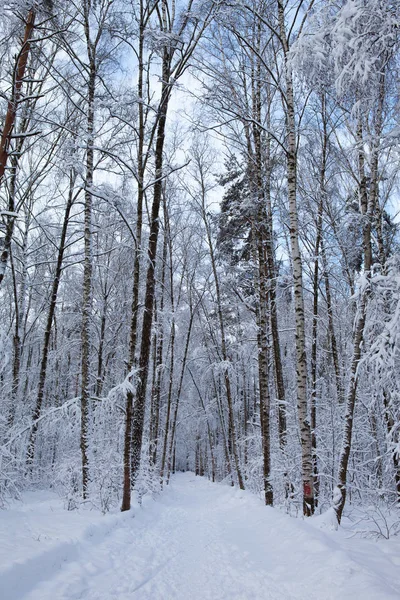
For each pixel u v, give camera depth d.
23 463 9.62
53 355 18.67
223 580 4.39
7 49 8.50
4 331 6.64
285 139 9.73
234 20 8.09
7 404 12.84
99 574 4.38
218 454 34.88
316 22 4.73
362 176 8.46
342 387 12.59
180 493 18.31
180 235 20.30
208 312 23.33
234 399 27.59
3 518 5.36
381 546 5.36
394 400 6.37
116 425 10.82
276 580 4.20
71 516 6.44
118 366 20.80
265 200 10.47
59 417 8.74
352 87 4.46
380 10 3.80
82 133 8.35
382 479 9.47
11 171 10.97
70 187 13.49
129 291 18.41
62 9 8.07
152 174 10.31
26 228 15.06
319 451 10.02
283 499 10.25
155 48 8.55
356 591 3.39
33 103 11.52
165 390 27.78
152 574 4.65
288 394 16.80
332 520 6.67
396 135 5.45
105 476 8.86
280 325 19.86
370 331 6.52
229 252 16.70
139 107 8.80
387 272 6.09
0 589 3.14
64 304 22.58
